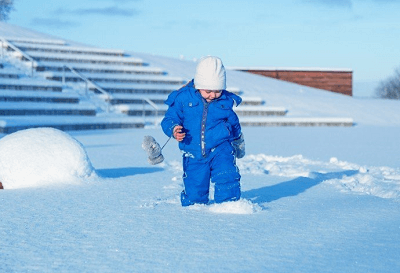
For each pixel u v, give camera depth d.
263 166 9.28
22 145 7.01
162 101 26.45
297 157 11.08
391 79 61.00
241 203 5.20
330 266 3.40
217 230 4.41
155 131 20.55
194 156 5.34
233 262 3.50
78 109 22.03
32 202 5.71
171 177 7.84
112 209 5.32
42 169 6.93
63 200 5.84
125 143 14.70
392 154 12.42
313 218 4.93
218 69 5.20
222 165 5.29
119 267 3.39
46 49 28.30
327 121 26.52
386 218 4.96
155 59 33.03
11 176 6.87
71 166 7.07
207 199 5.53
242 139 5.57
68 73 25.86
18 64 25.27
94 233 4.31
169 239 4.11
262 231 4.38
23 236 4.21
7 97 20.62
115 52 31.00
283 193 6.51
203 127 5.27
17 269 3.34
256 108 27.44
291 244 3.96
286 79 40.19
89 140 15.80
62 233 4.31
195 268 3.37
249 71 39.84
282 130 22.55
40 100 21.77
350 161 10.90
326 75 40.56
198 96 5.29
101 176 7.55
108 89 25.75
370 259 3.56
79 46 30.97
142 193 6.34
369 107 30.89
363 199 6.09
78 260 3.55
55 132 7.29
